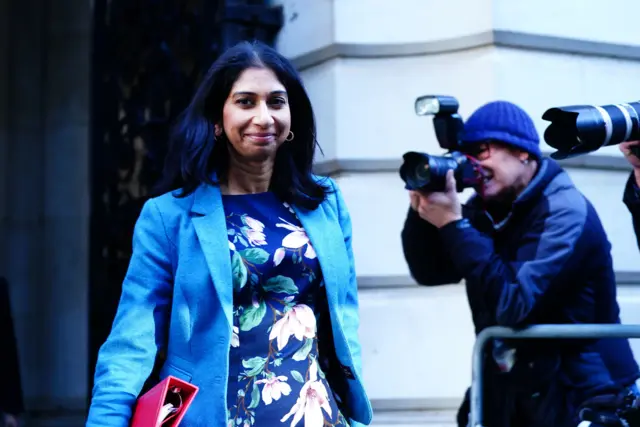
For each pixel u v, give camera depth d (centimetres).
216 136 326
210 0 662
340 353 314
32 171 888
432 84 596
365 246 598
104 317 691
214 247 304
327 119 614
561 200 397
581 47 598
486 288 389
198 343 301
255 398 297
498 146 408
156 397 280
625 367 400
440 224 402
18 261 877
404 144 599
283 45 654
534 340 398
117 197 698
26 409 857
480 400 399
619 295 595
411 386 585
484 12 581
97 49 718
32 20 898
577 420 384
